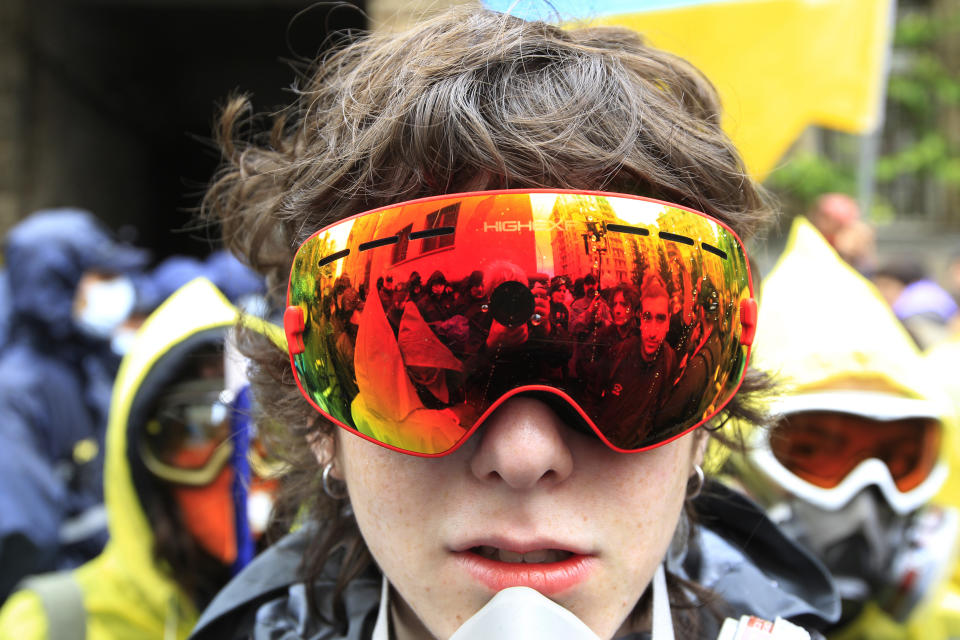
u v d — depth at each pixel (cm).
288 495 114
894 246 745
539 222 67
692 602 96
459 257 67
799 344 141
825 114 234
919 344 266
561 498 68
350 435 76
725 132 90
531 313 66
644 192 76
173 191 1067
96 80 799
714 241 73
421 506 70
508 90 75
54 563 212
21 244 273
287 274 100
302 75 115
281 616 106
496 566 69
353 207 78
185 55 936
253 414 112
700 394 72
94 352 277
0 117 633
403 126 74
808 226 155
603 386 67
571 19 97
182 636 148
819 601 108
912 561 150
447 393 67
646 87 82
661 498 72
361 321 71
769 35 227
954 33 700
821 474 142
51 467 237
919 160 702
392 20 105
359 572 101
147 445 147
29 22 644
